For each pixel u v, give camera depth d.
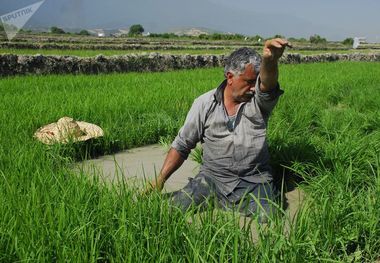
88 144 5.27
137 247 2.48
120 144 5.66
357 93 9.38
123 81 10.86
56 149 4.61
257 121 3.61
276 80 3.35
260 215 3.32
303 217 2.83
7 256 2.42
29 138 4.86
